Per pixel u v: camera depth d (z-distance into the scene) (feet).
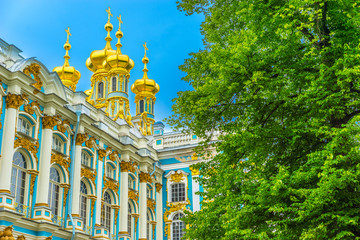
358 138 41.57
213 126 55.77
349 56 41.70
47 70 79.25
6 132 67.77
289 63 48.24
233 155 52.13
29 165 72.59
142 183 107.55
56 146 80.59
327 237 38.70
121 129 103.81
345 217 37.58
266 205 42.93
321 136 46.70
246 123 50.98
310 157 43.14
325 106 44.11
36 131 74.59
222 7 60.80
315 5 47.34
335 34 46.16
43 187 73.05
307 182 42.55
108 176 95.91
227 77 48.70
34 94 75.20
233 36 51.29
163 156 122.52
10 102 69.21
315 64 46.91
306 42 49.37
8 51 74.08
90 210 85.97
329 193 38.11
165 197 118.62
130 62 136.36
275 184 39.81
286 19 47.44
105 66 135.13
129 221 102.27
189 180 117.70
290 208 40.06
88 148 87.66
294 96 48.14
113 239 93.35
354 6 45.06
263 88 47.78
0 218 62.23
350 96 44.16
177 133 124.47
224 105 53.11
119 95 130.00
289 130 46.60
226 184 49.24
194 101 53.36
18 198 69.87
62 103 80.43
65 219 78.28
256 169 50.49
